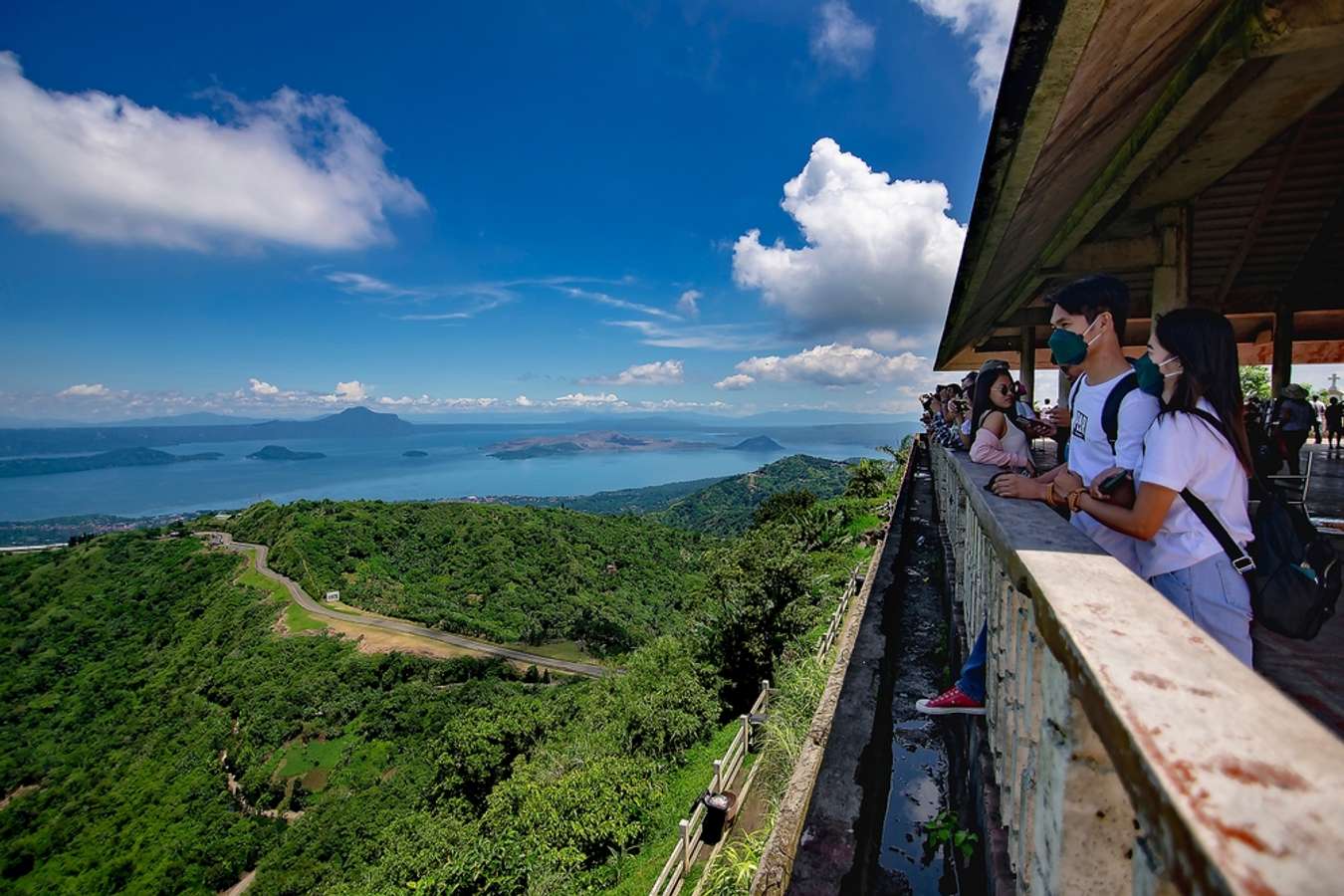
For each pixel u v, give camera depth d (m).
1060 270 3.81
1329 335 7.46
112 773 45.66
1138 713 0.60
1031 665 1.28
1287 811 0.43
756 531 25.75
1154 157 2.73
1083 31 1.40
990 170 2.13
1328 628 2.67
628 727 14.80
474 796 25.50
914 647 4.04
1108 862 0.95
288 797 38.56
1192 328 1.46
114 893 32.84
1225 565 1.41
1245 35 1.90
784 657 11.55
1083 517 1.81
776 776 6.02
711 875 5.72
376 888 15.86
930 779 2.60
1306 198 4.20
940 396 5.64
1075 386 1.96
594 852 11.12
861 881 2.00
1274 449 4.41
